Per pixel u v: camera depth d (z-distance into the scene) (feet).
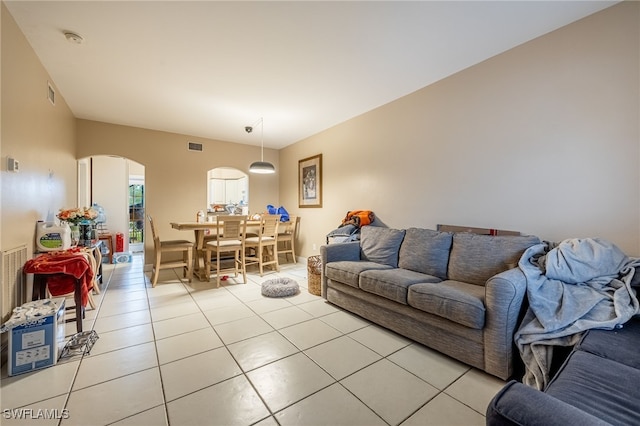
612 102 6.37
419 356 6.44
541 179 7.46
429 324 6.64
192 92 10.88
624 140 6.23
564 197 7.08
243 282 12.87
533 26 7.07
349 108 12.50
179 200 16.53
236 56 8.41
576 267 5.72
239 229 13.29
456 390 5.23
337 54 8.32
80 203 17.22
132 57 8.43
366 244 10.74
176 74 9.48
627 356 3.75
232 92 10.87
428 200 10.25
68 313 9.06
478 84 8.76
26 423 4.32
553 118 7.24
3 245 6.07
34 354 5.73
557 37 7.16
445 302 6.15
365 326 8.08
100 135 14.30
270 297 10.68
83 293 7.62
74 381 5.40
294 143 18.51
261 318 8.63
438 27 7.11
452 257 8.19
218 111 12.91
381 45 7.86
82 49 7.99
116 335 7.40
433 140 10.07
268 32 7.29
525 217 7.75
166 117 13.73
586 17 6.70
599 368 3.42
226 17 6.72
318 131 16.05
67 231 8.76
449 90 9.55
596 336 4.36
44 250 8.09
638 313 4.72
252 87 10.44
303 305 9.81
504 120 8.17
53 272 6.89
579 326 4.75
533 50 7.58
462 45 7.88
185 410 4.66
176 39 7.57
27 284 7.20
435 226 10.00
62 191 11.07
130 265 16.76
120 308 9.43
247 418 4.50
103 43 7.72
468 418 4.51
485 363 5.67
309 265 11.34
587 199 6.73
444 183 9.72
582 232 6.81
